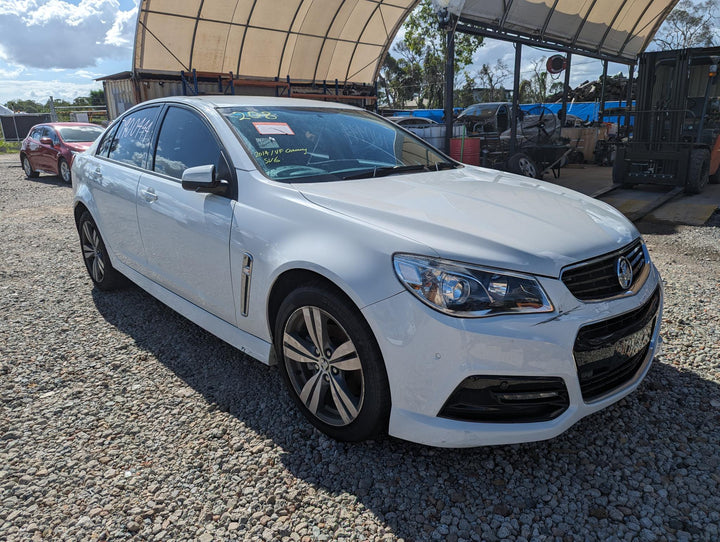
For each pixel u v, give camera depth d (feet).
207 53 48.32
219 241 9.61
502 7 34.30
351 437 8.07
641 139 34.68
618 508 7.02
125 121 14.05
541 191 10.00
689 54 31.96
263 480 7.65
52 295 15.43
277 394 9.93
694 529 6.63
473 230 7.39
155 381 10.47
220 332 10.13
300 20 50.37
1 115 96.22
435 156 12.47
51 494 7.43
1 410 9.51
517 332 6.71
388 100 102.12
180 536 6.68
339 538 6.61
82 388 10.23
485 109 52.24
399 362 7.05
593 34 45.62
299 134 10.89
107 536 6.68
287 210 8.68
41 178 49.16
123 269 13.65
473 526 6.75
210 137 10.53
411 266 7.04
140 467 7.97
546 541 6.51
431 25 97.35
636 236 8.80
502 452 8.18
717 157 36.73
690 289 14.98
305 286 8.04
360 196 8.64
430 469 7.81
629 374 8.23
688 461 7.88
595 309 7.20
